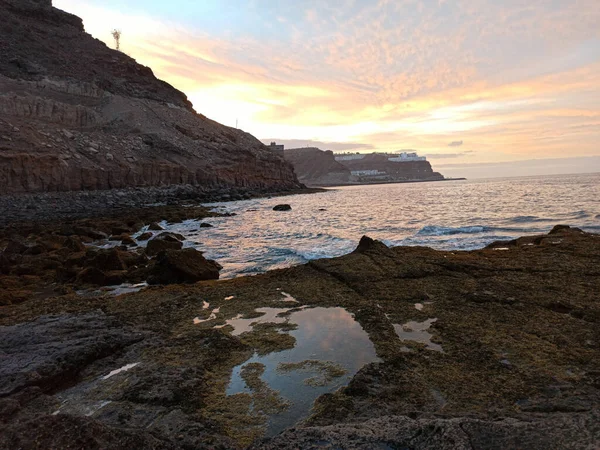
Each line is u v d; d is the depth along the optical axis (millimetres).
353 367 4727
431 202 45969
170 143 67188
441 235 17891
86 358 5008
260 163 87688
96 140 55438
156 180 57094
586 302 6270
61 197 39969
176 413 3766
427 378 4309
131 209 38188
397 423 3143
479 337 5301
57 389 4473
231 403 4008
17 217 30375
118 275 10922
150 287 9555
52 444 2717
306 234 20734
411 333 5660
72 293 9852
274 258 14016
